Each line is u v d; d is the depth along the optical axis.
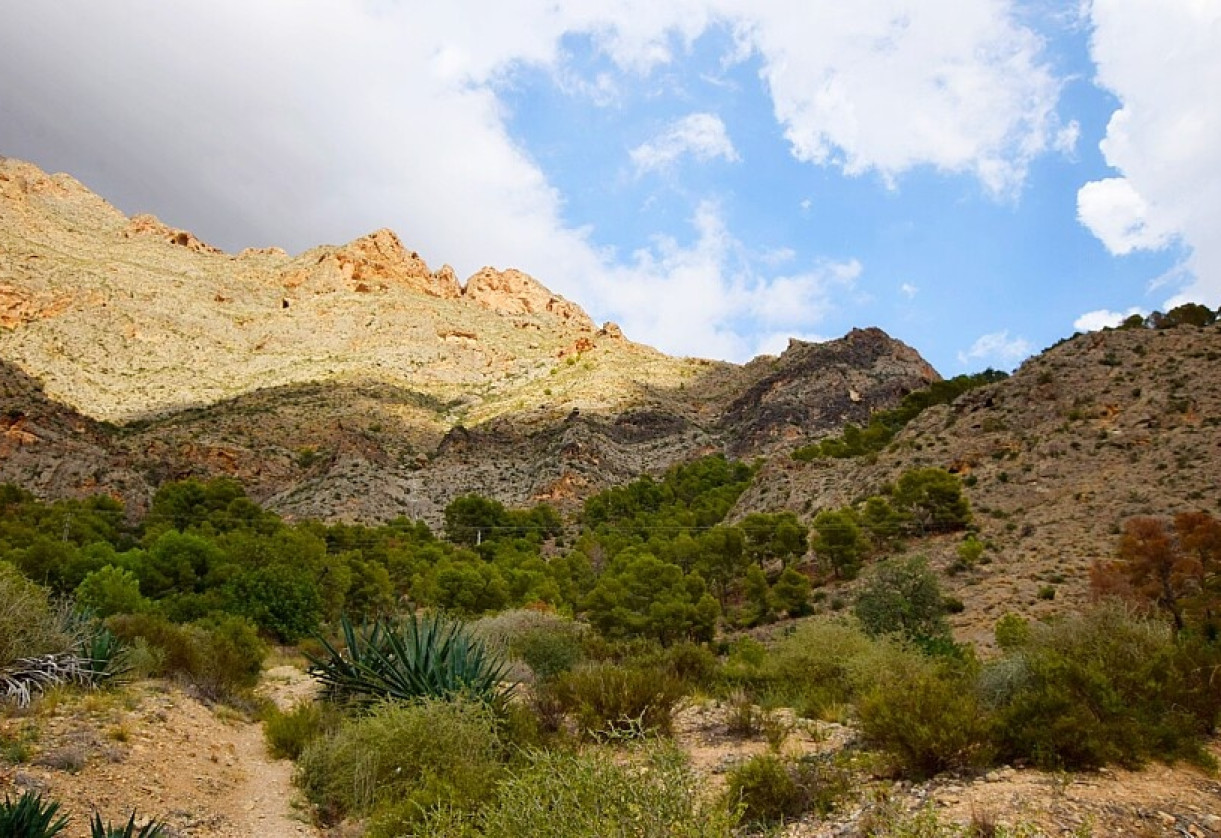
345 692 14.47
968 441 63.31
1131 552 32.28
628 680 12.03
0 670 11.34
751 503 76.00
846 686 13.55
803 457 86.81
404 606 46.09
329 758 10.12
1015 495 53.03
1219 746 8.65
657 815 4.62
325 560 44.44
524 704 12.61
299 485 110.44
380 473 113.12
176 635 17.22
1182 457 47.53
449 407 173.12
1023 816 6.28
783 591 45.38
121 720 11.09
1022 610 35.12
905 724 8.05
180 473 105.62
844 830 6.50
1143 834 6.00
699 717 12.80
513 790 5.24
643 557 49.88
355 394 160.38
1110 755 7.77
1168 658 9.87
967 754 8.00
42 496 83.19
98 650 13.41
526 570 54.34
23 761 8.51
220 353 192.25
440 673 12.73
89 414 141.12
